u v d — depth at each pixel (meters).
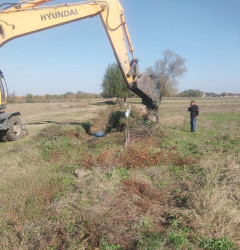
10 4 9.54
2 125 11.18
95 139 9.86
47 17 9.75
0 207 4.68
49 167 7.07
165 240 3.67
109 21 10.15
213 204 4.46
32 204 4.80
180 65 59.78
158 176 6.07
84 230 4.03
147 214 4.40
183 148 8.57
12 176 6.23
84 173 6.23
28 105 42.84
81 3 10.02
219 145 9.01
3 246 3.76
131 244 3.79
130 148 7.87
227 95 112.94
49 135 10.93
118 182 5.55
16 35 9.59
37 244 3.83
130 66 10.61
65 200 4.70
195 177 5.73
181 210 4.44
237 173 5.68
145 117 11.84
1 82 11.66
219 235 3.81
